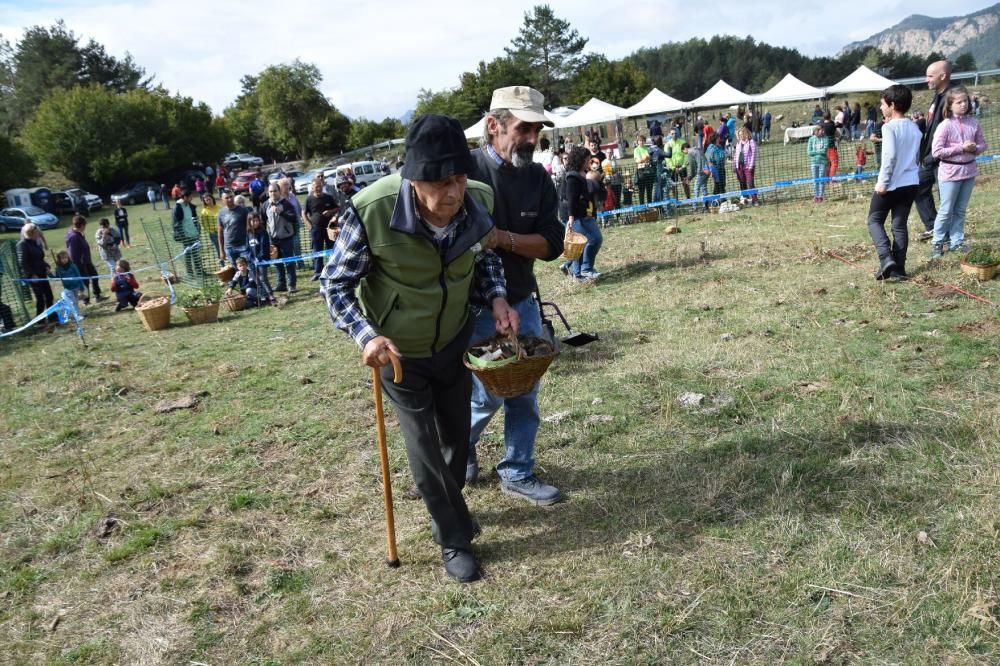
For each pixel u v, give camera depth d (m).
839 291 6.88
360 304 2.99
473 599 2.99
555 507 3.63
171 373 7.01
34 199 37.41
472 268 3.06
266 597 3.15
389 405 5.35
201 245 15.39
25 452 5.23
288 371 6.61
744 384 4.83
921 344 5.16
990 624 2.51
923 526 3.08
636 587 2.93
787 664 2.47
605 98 63.59
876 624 2.59
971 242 8.30
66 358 8.45
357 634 2.86
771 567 2.95
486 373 2.90
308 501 3.98
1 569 3.60
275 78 61.72
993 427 3.74
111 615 3.13
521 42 76.56
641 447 4.14
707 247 10.27
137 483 4.42
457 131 2.63
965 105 7.27
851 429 3.98
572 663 2.59
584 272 9.19
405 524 3.64
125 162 50.53
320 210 12.20
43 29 74.31
